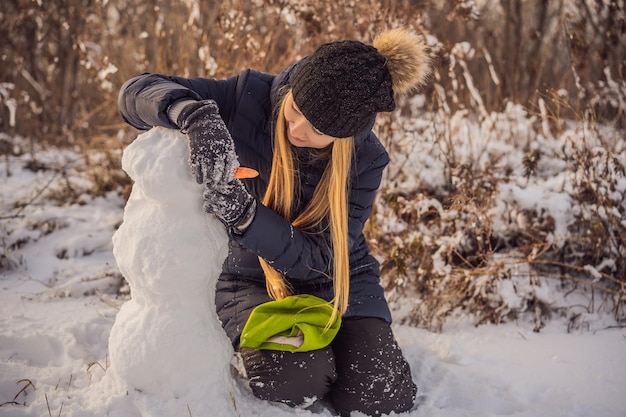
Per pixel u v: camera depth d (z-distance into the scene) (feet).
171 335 6.24
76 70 17.29
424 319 9.66
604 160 10.85
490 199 10.43
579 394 7.80
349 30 12.05
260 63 12.12
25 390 6.93
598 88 13.07
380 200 10.94
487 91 15.71
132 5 17.48
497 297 9.85
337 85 6.32
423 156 11.48
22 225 11.51
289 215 7.27
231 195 6.22
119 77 14.69
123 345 6.36
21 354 7.73
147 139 6.25
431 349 8.75
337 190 7.00
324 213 7.29
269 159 7.47
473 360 8.54
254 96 7.47
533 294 9.83
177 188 6.05
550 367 8.43
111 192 13.06
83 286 9.87
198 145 5.87
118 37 15.97
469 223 10.05
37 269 10.61
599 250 10.23
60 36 16.88
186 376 6.35
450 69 11.69
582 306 10.00
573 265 10.53
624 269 10.19
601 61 14.69
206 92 7.39
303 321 6.97
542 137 12.95
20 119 16.48
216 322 6.64
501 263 9.78
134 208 6.37
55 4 16.66
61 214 12.12
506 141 13.19
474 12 11.90
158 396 6.38
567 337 9.30
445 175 11.33
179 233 6.14
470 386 7.90
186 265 6.15
